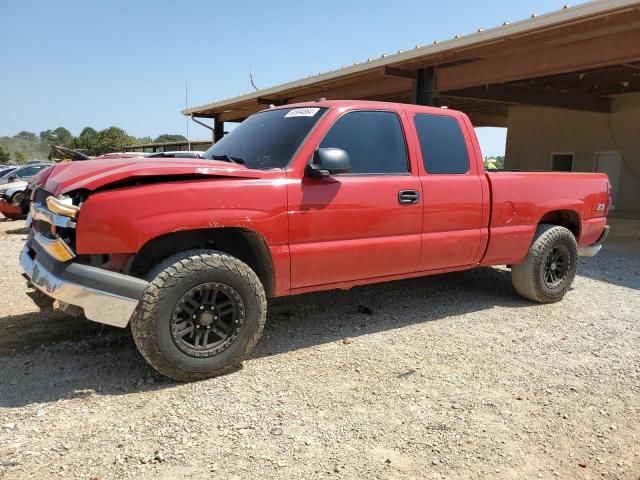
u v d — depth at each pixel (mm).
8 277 6789
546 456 2904
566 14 8633
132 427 3025
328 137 4207
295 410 3273
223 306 3693
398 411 3307
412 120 4746
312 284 4176
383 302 5660
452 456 2857
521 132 21609
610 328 5020
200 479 2594
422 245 4676
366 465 2748
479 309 5512
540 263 5629
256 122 4852
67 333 4508
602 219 6332
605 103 18328
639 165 17672
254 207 3746
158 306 3387
